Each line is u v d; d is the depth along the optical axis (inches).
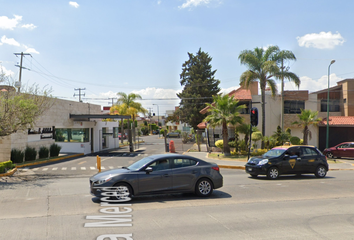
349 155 1047.6
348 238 241.4
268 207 348.2
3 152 873.5
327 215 314.8
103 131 1587.1
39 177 639.8
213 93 2425.0
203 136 1749.5
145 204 354.6
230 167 816.9
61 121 1139.3
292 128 1307.8
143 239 232.7
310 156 617.3
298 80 1114.1
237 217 301.4
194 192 393.7
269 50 1129.4
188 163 396.5
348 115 1376.7
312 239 238.1
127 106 1951.3
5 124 661.3
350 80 1384.1
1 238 230.2
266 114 1286.9
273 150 631.8
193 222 280.8
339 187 499.8
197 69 2456.9
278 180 581.0
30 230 250.7
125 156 1184.2
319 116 1370.6
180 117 2571.4
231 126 1234.0
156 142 2190.0
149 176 367.2
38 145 998.4
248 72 1115.3
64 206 339.3
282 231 257.9
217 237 239.9
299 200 391.2
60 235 238.8
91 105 1400.1
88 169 797.2
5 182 544.1
